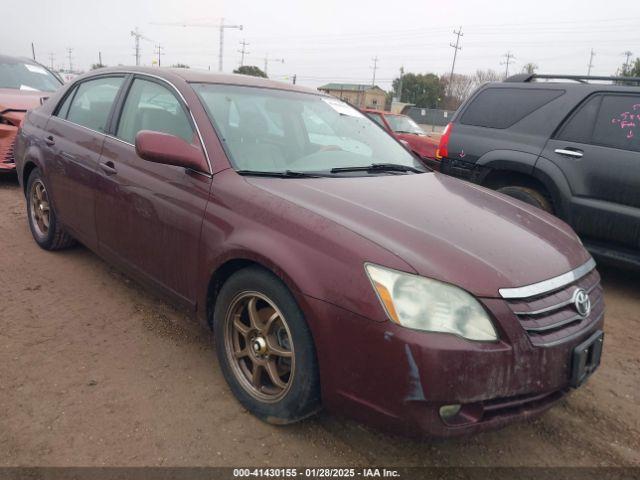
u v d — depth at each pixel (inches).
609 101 186.2
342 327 84.4
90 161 145.5
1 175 313.7
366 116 162.9
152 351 125.9
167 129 126.0
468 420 81.7
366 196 106.6
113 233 138.6
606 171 179.9
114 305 148.2
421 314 80.2
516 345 81.9
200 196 111.0
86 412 102.1
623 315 167.9
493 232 99.1
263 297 97.2
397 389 80.4
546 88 205.0
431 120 1651.1
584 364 90.4
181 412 104.0
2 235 198.8
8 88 306.5
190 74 135.4
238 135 120.4
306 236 91.6
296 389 92.5
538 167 197.0
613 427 109.2
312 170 121.3
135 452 92.5
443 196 116.9
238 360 107.1
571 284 94.5
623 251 180.1
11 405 102.7
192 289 114.0
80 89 169.2
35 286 156.4
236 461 92.2
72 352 123.0
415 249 86.5
